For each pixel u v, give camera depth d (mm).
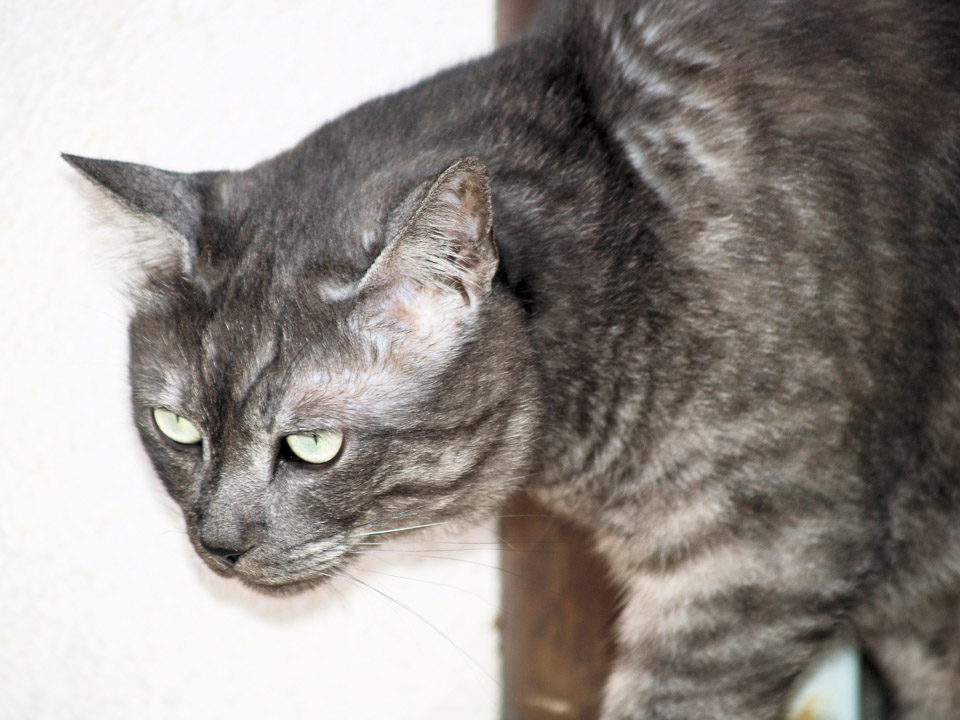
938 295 565
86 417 667
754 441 548
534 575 652
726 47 569
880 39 569
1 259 663
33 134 660
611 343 561
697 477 558
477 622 675
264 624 672
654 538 574
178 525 660
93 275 659
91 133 661
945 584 589
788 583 557
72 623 673
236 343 540
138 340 563
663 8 582
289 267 542
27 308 665
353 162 568
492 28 673
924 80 567
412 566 667
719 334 550
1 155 660
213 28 662
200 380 546
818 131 556
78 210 656
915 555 584
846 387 547
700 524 562
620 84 578
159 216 548
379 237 540
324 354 537
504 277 552
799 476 549
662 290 557
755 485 551
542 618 651
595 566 625
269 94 666
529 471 579
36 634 674
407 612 673
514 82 584
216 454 547
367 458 547
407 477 555
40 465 670
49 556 672
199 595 670
